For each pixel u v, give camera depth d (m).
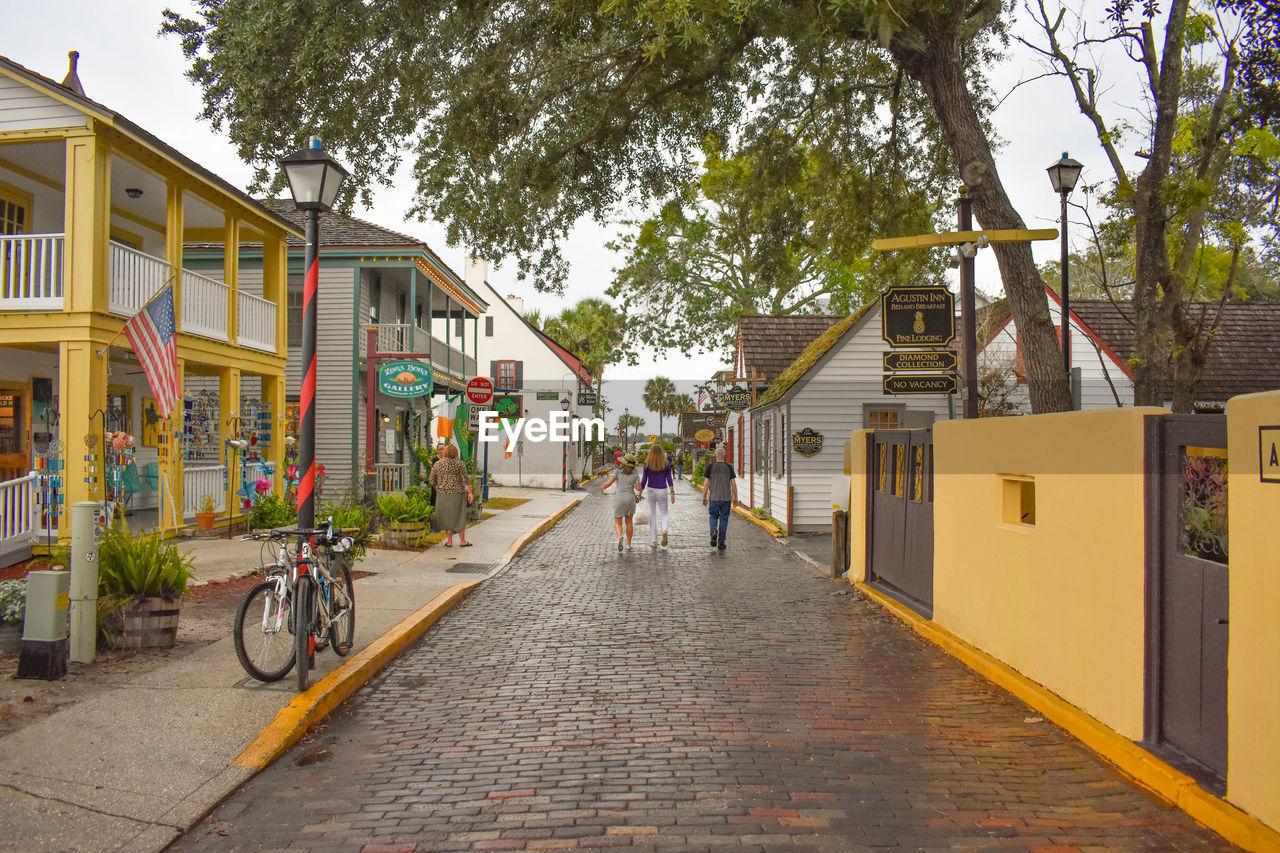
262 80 10.66
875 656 7.88
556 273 15.19
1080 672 5.85
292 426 23.42
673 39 9.98
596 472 53.16
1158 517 5.14
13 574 10.99
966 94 11.06
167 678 6.48
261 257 22.50
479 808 4.51
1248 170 10.34
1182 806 4.46
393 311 26.98
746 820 4.33
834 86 15.70
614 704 6.41
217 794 4.61
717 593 11.41
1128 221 10.15
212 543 13.88
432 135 13.59
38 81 12.00
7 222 14.30
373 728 5.92
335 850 4.04
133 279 13.47
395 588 10.99
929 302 11.70
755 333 26.00
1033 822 4.31
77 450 12.15
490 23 12.64
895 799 4.60
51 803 4.36
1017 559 6.85
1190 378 9.91
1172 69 9.49
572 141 14.30
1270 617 3.99
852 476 12.25
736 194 17.64
